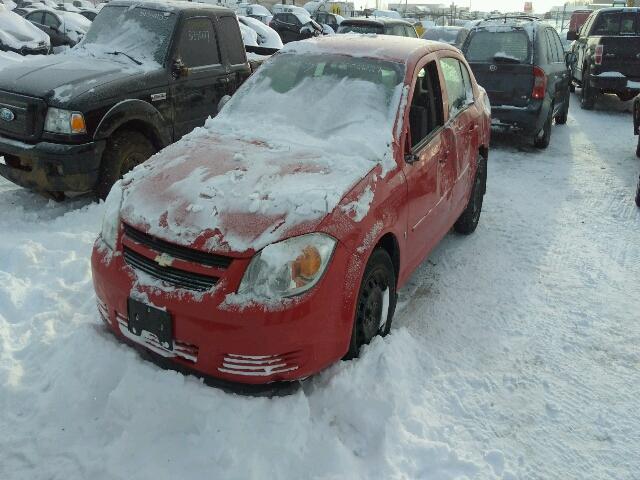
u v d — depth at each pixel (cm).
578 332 400
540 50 852
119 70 570
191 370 303
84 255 452
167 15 631
